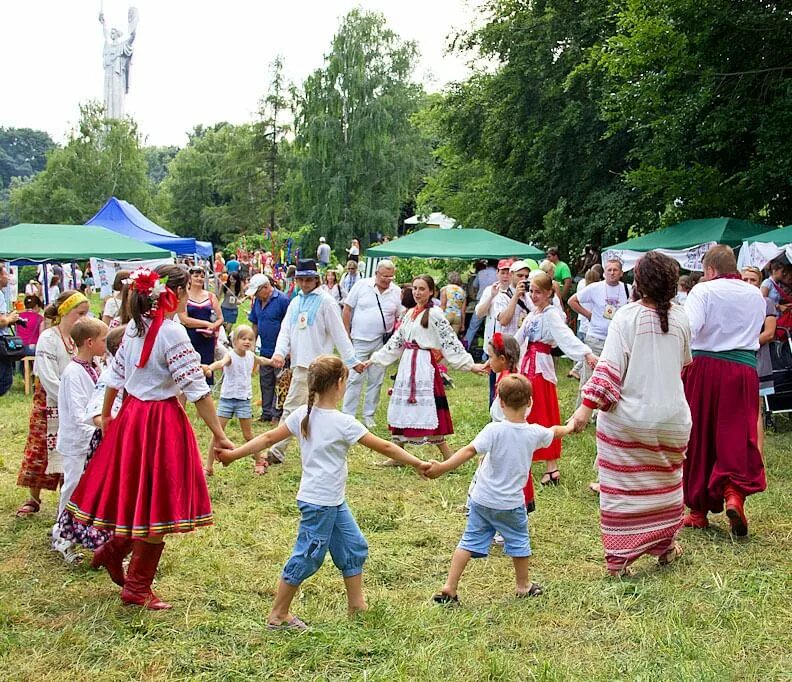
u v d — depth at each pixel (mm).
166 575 4902
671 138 13398
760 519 5824
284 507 6348
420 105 45750
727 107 12656
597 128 17328
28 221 56281
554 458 6805
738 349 5414
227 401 7551
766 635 3951
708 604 4324
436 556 5332
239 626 4125
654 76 13266
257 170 61750
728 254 5547
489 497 4508
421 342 7551
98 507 4262
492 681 3557
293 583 4066
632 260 12797
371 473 7434
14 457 7949
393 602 4500
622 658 3756
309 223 45031
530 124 18656
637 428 4746
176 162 75812
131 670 3693
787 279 8250
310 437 4105
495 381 7375
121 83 78000
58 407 5492
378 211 44969
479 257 15133
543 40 18062
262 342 9664
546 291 6707
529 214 19406
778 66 12953
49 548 5371
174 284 4730
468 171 25125
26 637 4008
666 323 4734
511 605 4445
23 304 12547
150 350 4266
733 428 5391
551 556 5285
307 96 45750
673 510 4902
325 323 7680
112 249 13547
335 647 3850
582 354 6414
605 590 4570
